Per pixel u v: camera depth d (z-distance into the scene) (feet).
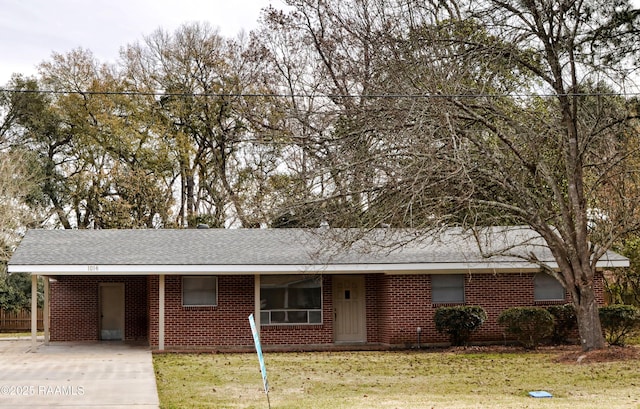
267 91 127.65
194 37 153.17
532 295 96.58
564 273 78.59
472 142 70.08
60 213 162.09
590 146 78.18
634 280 112.47
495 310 96.17
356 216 68.08
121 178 151.43
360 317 100.37
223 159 154.51
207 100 150.20
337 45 107.86
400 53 68.03
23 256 91.45
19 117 161.99
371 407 48.60
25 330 152.35
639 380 61.05
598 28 71.31
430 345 94.84
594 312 77.61
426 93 64.64
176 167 160.04
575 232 77.51
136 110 155.43
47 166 160.56
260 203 119.96
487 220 72.69
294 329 97.19
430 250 96.99
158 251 95.66
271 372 69.72
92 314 107.04
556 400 51.65
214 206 160.45
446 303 95.81
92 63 159.74
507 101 78.18
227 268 91.86
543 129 76.48
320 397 54.24
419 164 62.75
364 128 65.46
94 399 51.13
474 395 54.65
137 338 108.27
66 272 89.81
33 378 63.00
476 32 73.36
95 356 84.48
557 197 77.15
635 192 80.12
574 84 73.61
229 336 95.81
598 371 66.54
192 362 79.30
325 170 65.72
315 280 98.22
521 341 89.20
